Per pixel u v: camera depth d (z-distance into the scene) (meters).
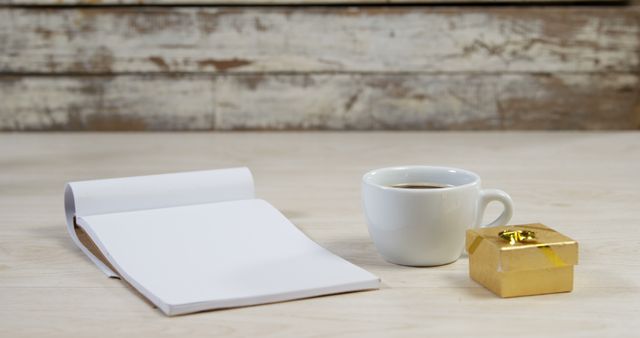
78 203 1.05
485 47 1.76
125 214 1.06
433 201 0.94
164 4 1.76
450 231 0.95
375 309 0.89
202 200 1.10
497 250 0.90
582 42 1.76
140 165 1.42
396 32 1.76
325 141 1.65
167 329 0.86
